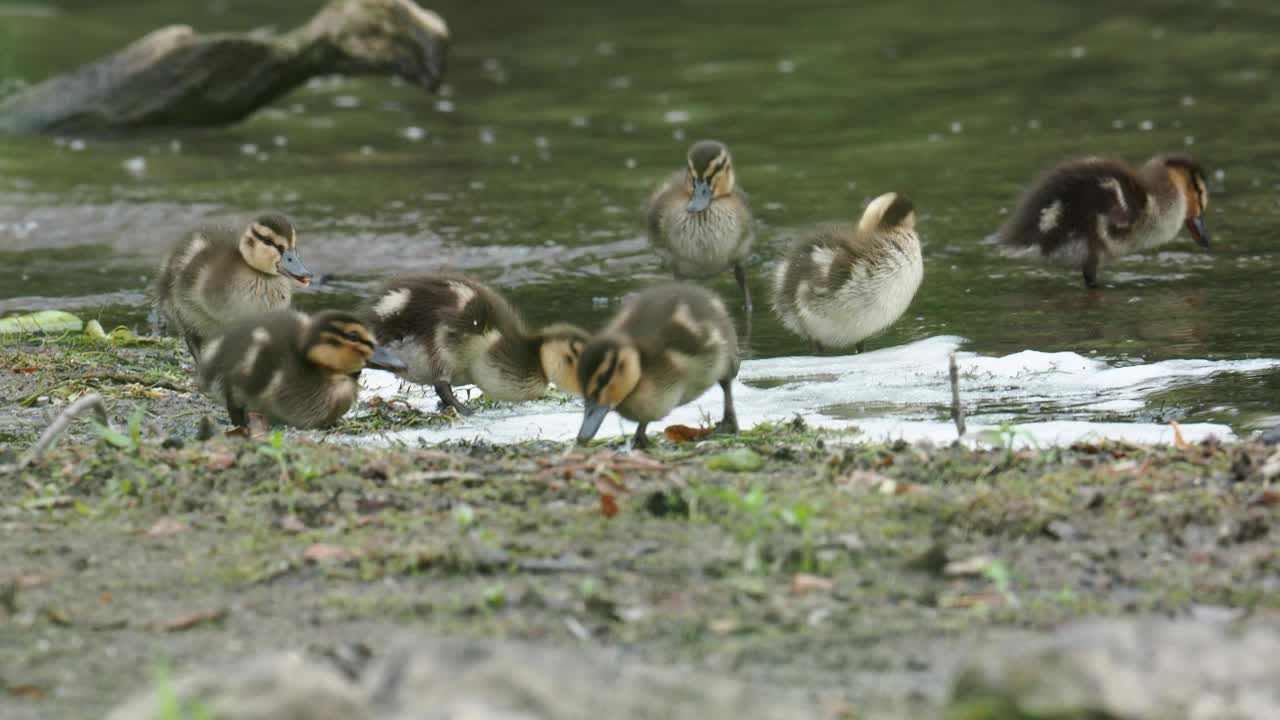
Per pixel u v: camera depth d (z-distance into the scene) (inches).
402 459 413.4
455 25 1669.5
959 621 297.6
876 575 323.6
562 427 507.5
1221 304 664.4
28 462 413.1
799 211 868.6
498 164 1020.5
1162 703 221.0
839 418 504.4
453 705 221.8
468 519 337.1
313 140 1116.5
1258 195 860.6
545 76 1360.7
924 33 1477.6
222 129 1159.0
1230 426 478.6
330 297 722.2
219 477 398.9
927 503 363.9
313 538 352.5
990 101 1163.3
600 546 343.0
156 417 521.0
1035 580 319.9
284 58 1116.5
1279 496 361.1
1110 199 705.6
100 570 336.2
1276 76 1187.3
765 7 1684.3
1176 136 1008.9
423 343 526.6
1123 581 318.0
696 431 478.9
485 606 306.5
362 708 225.8
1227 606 303.0
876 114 1141.1
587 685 238.5
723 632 292.7
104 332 668.7
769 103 1200.8
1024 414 503.2
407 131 1143.6
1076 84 1206.3
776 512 355.6
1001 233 745.0
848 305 594.2
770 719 241.9
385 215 880.9
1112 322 641.0
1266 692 222.1
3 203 922.1
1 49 1476.4
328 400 500.4
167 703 211.6
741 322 682.2
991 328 640.4
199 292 599.2
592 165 1010.7
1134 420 490.6
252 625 302.0
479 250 802.2
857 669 273.3
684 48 1472.7
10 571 336.2
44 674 278.5
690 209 684.7
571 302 701.9
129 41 1526.8
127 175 1000.2
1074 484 379.6
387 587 322.0
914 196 892.0
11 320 668.7
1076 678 226.1
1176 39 1364.4
